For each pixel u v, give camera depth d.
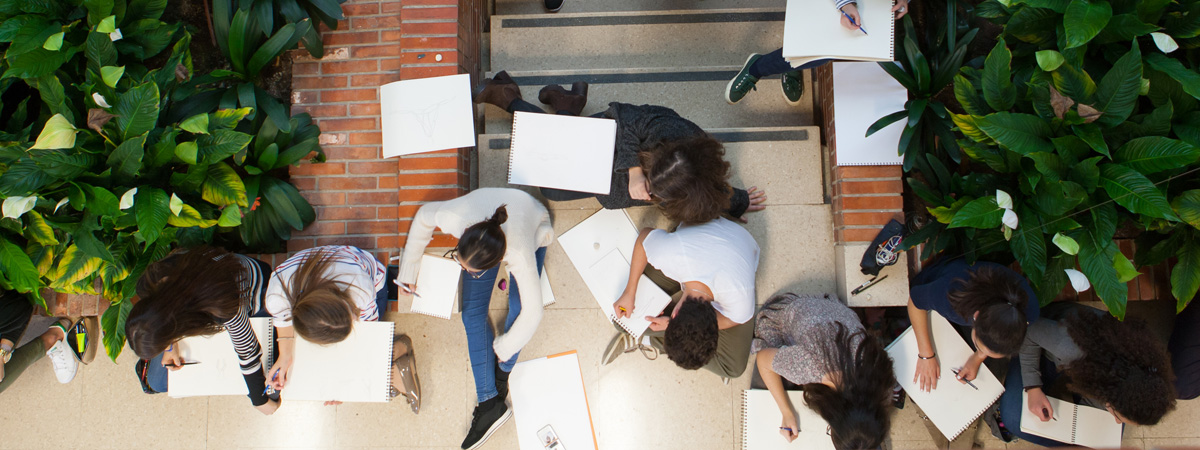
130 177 2.22
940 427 2.59
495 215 2.14
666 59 3.18
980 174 2.34
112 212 2.14
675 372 2.86
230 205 2.36
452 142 2.66
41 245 2.41
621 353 2.86
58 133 1.93
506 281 2.84
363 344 2.55
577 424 2.81
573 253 2.80
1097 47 2.15
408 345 2.80
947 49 2.55
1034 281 2.20
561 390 2.81
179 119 2.48
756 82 2.91
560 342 2.87
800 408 2.67
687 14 3.19
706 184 2.09
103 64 2.29
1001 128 2.03
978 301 2.10
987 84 2.14
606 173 2.50
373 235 2.77
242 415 2.85
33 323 2.90
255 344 2.48
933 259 2.69
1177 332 2.59
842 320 2.44
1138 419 2.13
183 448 2.84
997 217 2.10
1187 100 1.99
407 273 2.51
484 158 2.91
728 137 2.88
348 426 2.84
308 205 2.69
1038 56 1.94
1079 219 2.16
